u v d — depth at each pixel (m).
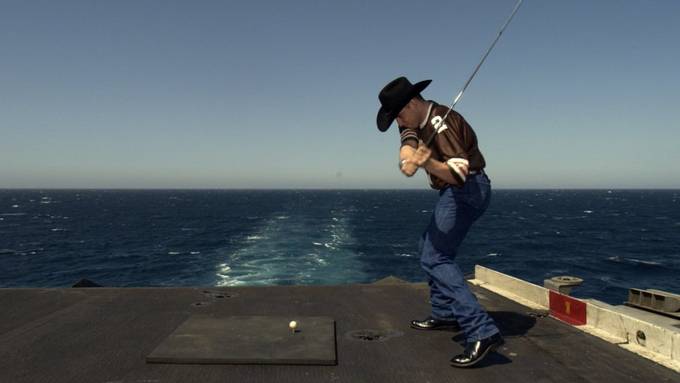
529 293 4.26
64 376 2.57
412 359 2.87
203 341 3.04
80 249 35.34
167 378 2.54
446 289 2.90
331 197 186.12
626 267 28.06
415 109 2.81
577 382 2.52
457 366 2.71
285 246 30.33
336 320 3.73
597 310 3.41
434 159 2.61
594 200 161.00
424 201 145.38
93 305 4.20
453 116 2.83
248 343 3.00
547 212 87.94
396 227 50.81
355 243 34.00
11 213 83.81
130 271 25.59
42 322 3.65
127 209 97.94
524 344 3.12
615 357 2.89
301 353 2.83
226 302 4.33
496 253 33.72
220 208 96.81
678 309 3.50
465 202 2.86
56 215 78.25
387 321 3.71
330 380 2.54
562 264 29.05
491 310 3.97
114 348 3.03
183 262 27.03
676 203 134.75
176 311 3.99
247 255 26.72
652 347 2.96
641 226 57.81
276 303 4.30
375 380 2.55
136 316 3.82
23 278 24.70
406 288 4.98
